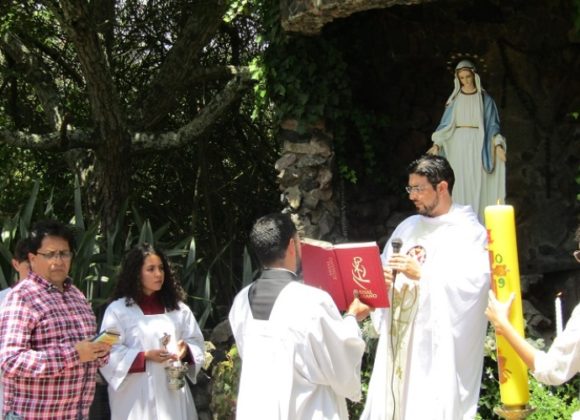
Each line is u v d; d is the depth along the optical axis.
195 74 10.85
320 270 4.52
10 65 11.42
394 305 5.30
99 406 6.41
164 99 10.52
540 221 8.52
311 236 7.89
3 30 10.28
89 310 4.88
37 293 4.66
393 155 8.77
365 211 8.51
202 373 7.05
